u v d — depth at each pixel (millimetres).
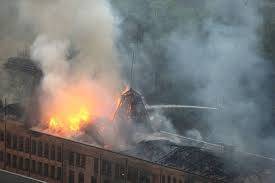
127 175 75688
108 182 77688
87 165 79938
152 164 73250
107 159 77625
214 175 68812
